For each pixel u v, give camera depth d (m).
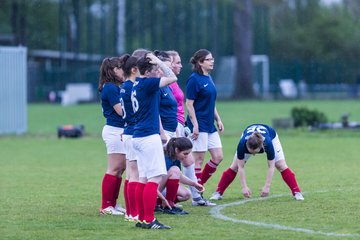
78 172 40.22
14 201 29.86
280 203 28.31
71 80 141.88
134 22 155.62
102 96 26.33
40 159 47.12
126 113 24.56
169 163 26.38
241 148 28.23
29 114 99.25
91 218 25.67
